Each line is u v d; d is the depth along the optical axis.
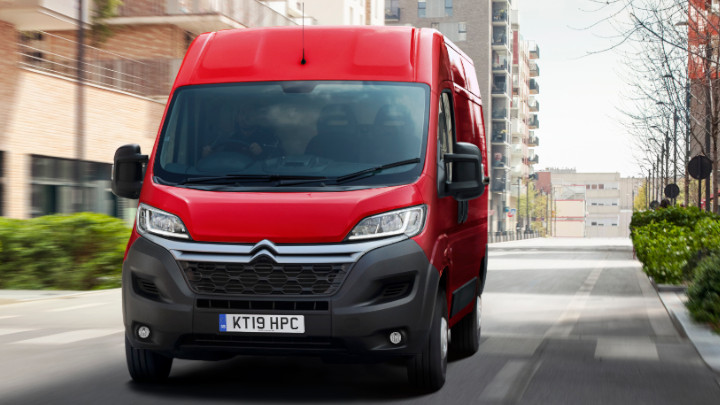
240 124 6.89
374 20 77.12
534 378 7.78
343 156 6.67
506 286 19.41
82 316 12.77
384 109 6.87
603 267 27.92
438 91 7.13
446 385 7.32
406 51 7.25
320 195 6.38
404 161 6.64
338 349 6.26
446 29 102.56
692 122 27.98
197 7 37.50
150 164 6.82
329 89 6.98
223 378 7.54
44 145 28.00
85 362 8.45
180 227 6.36
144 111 33.84
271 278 6.21
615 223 197.00
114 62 33.59
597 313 13.70
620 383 7.60
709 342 9.94
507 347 9.81
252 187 6.50
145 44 38.06
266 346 6.29
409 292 6.33
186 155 6.80
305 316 6.17
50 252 17.05
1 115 26.16
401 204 6.39
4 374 7.75
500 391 7.10
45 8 26.75
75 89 29.56
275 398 6.70
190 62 7.34
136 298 6.43
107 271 17.45
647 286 19.50
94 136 30.67
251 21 40.94
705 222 19.53
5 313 13.18
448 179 7.19
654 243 18.86
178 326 6.27
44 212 28.30
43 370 7.97
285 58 7.20
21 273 17.06
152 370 7.09
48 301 15.02
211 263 6.26
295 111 6.90
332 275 6.20
